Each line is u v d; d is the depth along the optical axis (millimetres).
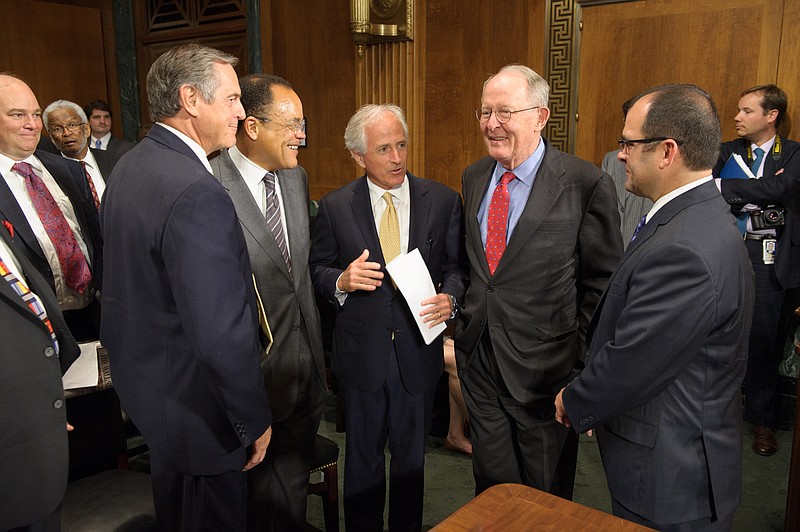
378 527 2059
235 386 1325
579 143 3643
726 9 3119
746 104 2902
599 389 1333
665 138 1292
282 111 1686
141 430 1430
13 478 1352
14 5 5195
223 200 1317
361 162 1861
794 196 2799
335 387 3131
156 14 5664
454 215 1994
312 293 1923
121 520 1590
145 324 1368
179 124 1414
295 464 1934
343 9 4250
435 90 3971
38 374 1386
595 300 1805
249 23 4758
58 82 5512
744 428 3137
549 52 3619
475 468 1993
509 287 1808
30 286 1521
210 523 1493
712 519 1324
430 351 1946
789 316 3084
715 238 1238
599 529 1145
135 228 1319
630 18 3371
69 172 2504
